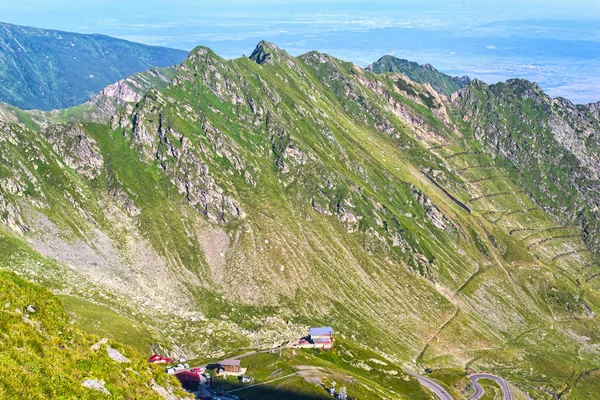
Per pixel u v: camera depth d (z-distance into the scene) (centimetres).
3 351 5916
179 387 7838
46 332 6812
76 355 6619
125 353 7519
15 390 5456
